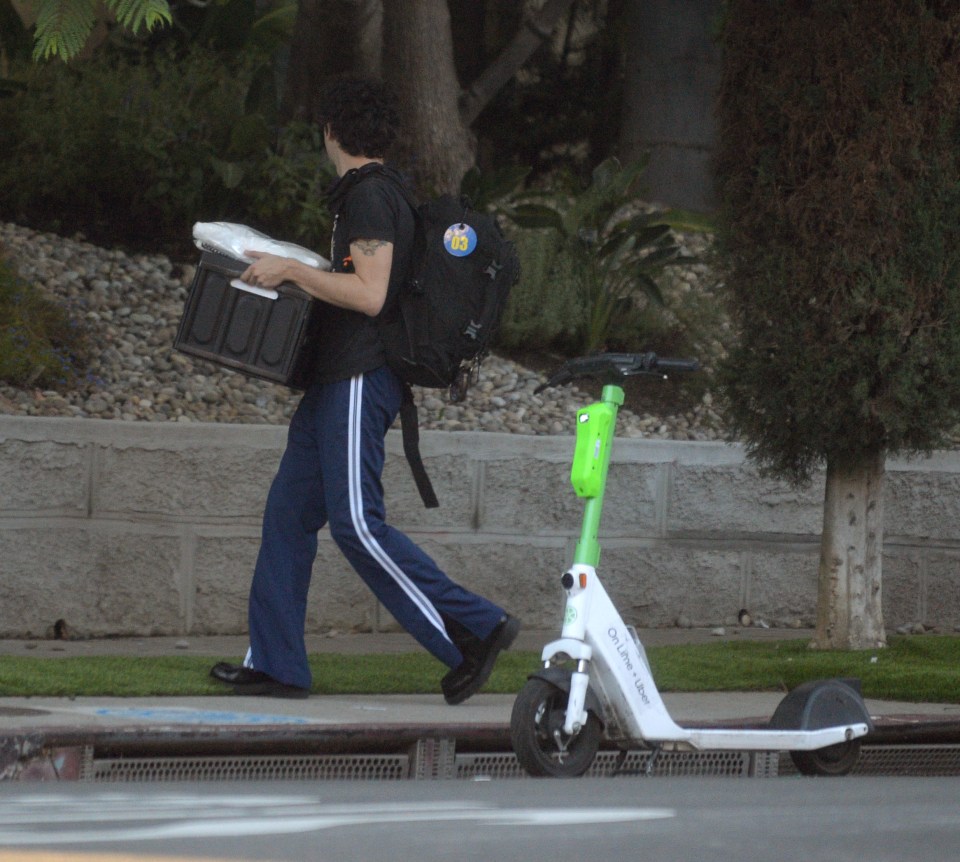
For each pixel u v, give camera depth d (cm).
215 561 2762
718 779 1085
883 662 2458
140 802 870
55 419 2653
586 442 1561
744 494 3153
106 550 2689
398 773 1667
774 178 2556
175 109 3741
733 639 2912
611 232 3816
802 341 2536
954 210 2492
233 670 2034
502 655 2539
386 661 2361
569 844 745
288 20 4831
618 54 5928
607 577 3059
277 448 2800
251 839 735
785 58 2539
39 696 1894
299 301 1970
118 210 3753
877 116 2475
